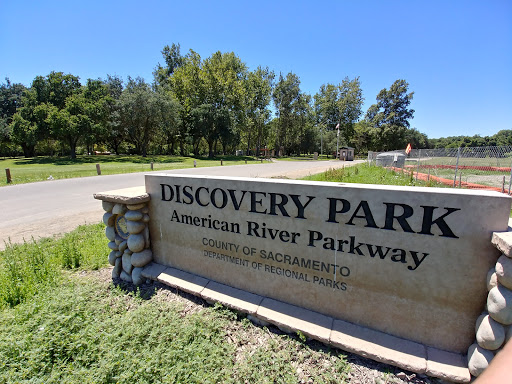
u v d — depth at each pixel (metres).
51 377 2.15
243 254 3.14
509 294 1.76
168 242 3.77
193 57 40.69
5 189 12.06
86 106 34.09
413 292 2.29
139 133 41.19
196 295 3.27
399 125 55.56
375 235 2.38
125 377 2.12
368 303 2.49
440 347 2.25
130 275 3.85
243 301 3.01
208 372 2.25
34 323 2.74
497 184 12.02
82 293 3.34
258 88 48.75
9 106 47.09
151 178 3.76
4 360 2.29
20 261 4.22
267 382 2.14
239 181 3.04
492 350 1.88
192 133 41.12
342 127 61.22
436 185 10.80
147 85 39.50
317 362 2.36
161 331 2.67
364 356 2.30
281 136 57.09
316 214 2.63
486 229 2.01
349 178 12.90
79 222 7.00
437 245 2.17
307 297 2.79
